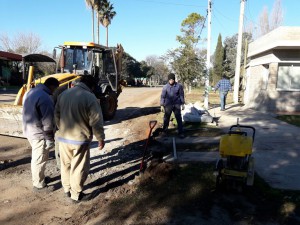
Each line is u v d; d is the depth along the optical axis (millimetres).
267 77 15406
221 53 50125
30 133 4781
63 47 11273
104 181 5402
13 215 4199
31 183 5309
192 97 23328
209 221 3941
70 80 9688
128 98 22812
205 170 5734
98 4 39406
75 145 4293
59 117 4438
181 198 4578
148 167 5656
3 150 7164
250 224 3857
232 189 4793
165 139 8062
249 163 4773
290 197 4578
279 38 13086
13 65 34688
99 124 4301
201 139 8016
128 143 8008
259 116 12633
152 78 77812
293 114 13555
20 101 8688
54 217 4145
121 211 4234
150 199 4566
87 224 3934
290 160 6375
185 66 17438
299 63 14305
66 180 4605
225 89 14289
